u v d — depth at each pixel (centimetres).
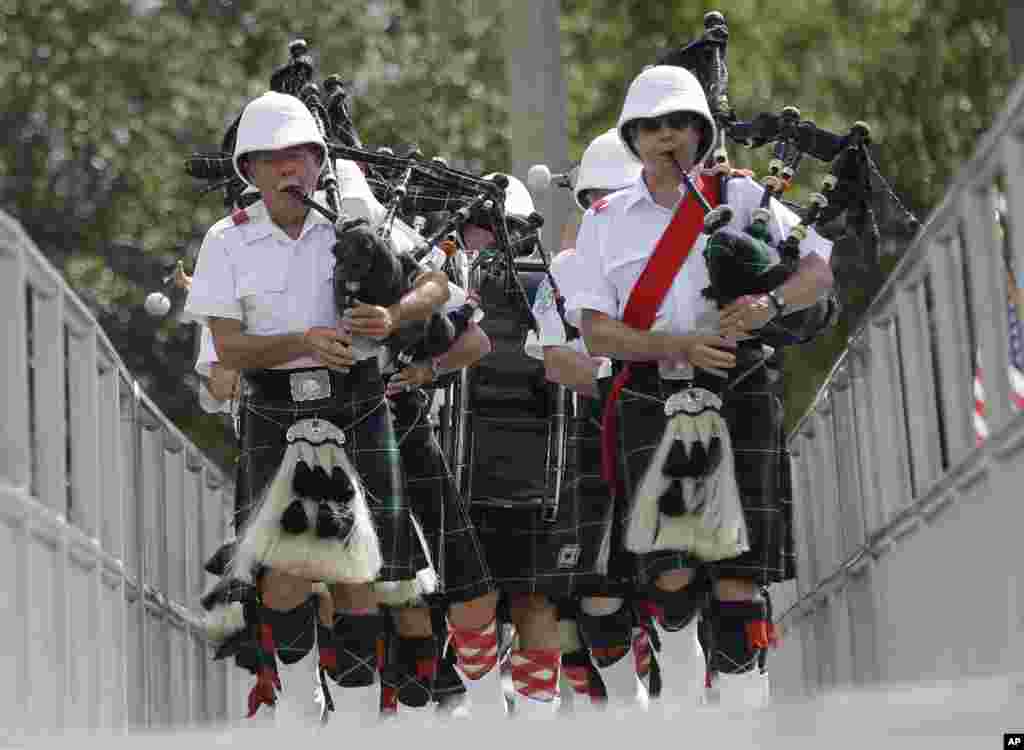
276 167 1658
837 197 1820
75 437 1833
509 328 2095
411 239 1827
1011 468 1384
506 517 2070
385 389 1733
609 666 1936
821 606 2383
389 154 1972
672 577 1675
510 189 2205
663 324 1681
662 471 1650
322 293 1677
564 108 2862
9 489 1430
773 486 1675
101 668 1828
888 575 1909
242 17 6225
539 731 1137
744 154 5975
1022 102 1260
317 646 1816
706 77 1881
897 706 1077
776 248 1700
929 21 6384
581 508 1909
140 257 5947
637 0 6694
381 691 1897
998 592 1427
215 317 1677
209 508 2789
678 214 1680
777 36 6600
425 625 1892
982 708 1030
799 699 1207
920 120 6294
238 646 1955
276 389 1658
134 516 2097
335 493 1627
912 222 1858
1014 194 1315
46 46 5969
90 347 1841
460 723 1192
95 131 5888
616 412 1703
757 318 1625
